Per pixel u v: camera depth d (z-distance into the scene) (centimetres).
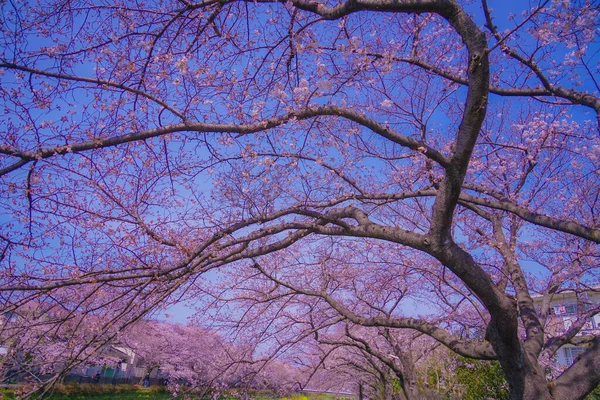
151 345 2339
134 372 3067
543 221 461
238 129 385
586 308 738
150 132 379
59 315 458
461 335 1011
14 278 409
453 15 344
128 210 473
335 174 594
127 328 495
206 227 508
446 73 545
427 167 593
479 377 1075
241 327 731
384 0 343
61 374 404
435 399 1036
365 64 432
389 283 872
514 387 418
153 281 421
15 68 397
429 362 1320
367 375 1628
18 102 413
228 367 732
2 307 396
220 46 456
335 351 1420
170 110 396
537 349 461
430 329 536
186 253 435
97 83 407
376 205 617
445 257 395
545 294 641
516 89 523
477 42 337
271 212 543
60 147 371
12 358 421
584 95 478
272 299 694
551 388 420
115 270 421
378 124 391
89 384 2014
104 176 479
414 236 409
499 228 627
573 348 1560
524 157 686
